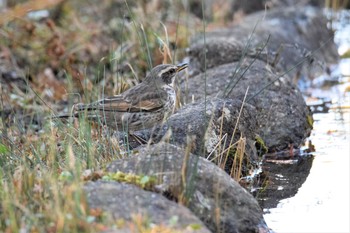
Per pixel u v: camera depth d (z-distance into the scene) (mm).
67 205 8586
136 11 18328
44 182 9398
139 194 9109
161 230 8445
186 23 18906
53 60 17406
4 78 16734
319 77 19625
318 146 14633
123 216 8664
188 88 15102
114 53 16469
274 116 14578
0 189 9383
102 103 12547
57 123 12531
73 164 9594
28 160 11078
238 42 17531
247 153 12961
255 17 20797
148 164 9922
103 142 11703
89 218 8344
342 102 17672
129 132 12688
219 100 13141
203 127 12258
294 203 11758
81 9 20062
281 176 13023
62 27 19031
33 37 17875
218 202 9742
